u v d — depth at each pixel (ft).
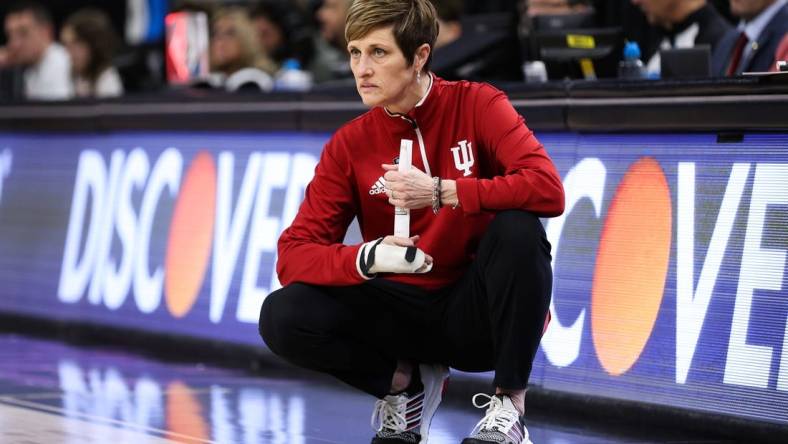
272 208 46.91
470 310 29.14
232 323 47.73
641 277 36.19
